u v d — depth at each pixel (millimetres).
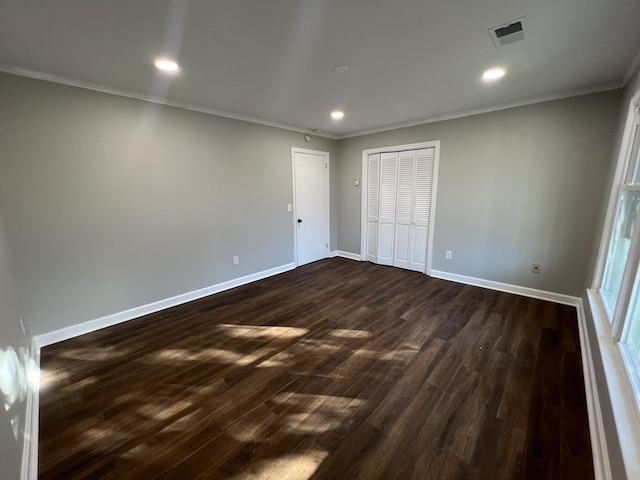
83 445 1485
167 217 3127
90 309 2678
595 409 1543
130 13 1500
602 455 1290
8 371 1354
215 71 2266
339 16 1552
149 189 2957
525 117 3111
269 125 4035
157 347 2402
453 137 3703
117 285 2830
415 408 1707
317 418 1646
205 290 3557
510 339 2434
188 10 1479
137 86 2580
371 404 1745
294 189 4555
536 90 2762
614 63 2164
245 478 1307
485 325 2688
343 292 3619
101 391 1883
